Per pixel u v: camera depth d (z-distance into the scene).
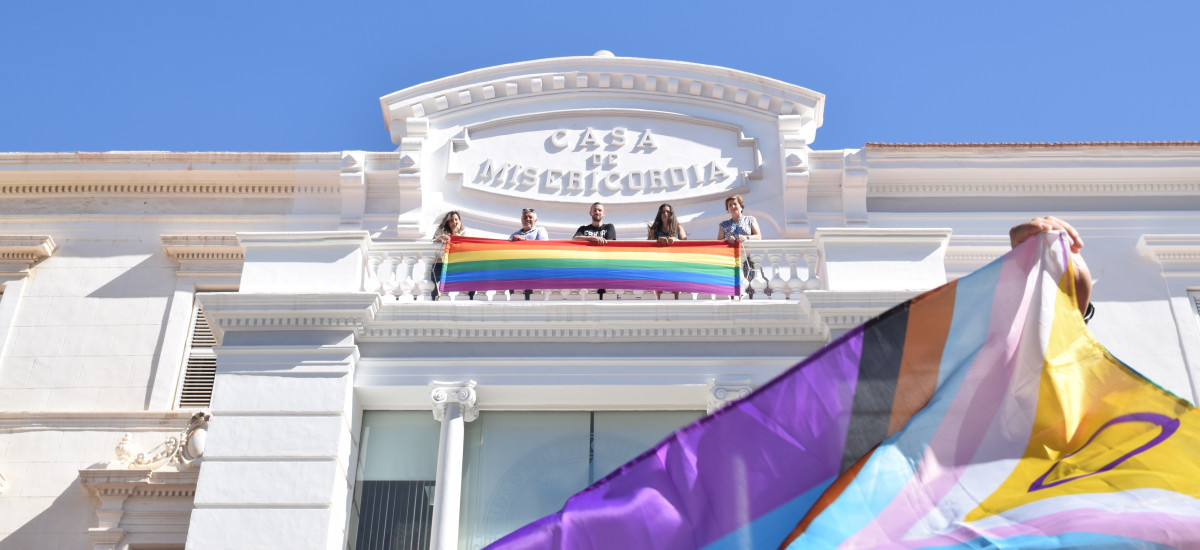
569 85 18.34
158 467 14.58
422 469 12.67
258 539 11.53
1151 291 16.11
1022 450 9.74
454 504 12.10
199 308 16.48
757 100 18.03
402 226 16.75
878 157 17.12
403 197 17.06
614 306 13.01
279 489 11.80
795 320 12.99
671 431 12.83
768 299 13.62
